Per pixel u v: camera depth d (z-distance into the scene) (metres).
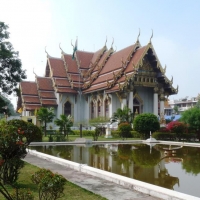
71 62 51.09
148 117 31.45
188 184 8.97
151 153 17.89
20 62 30.86
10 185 7.77
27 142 8.66
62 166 11.49
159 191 6.88
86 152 18.59
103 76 45.09
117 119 36.66
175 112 86.19
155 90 42.06
